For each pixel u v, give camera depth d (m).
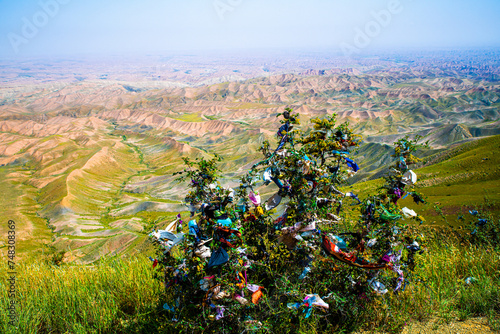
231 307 3.15
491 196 28.56
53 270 5.12
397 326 3.36
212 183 3.53
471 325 3.32
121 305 4.05
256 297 3.20
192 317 3.32
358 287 3.65
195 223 3.42
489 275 4.28
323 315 3.38
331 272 3.67
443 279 4.27
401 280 3.68
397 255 3.60
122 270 4.58
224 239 3.22
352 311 3.50
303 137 4.01
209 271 3.27
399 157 3.94
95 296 4.13
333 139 3.96
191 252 3.32
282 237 3.61
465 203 27.59
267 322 3.26
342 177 4.02
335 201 3.85
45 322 3.78
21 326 3.53
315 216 3.60
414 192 3.85
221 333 3.20
